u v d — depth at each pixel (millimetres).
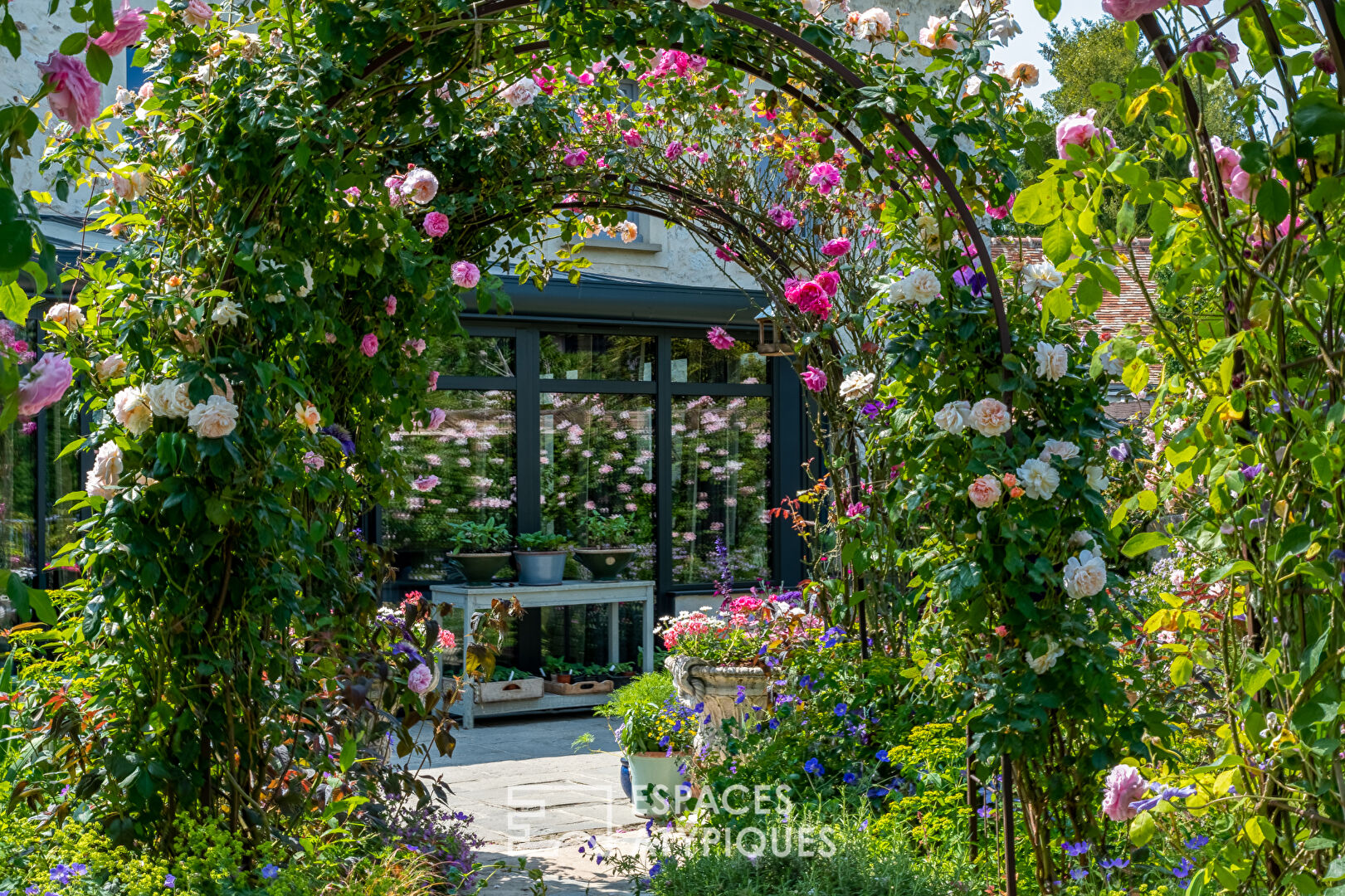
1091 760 3412
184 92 3342
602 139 5219
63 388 1887
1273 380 2127
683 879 3639
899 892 3414
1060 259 2270
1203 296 2506
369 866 3441
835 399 5301
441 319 4445
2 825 3037
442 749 4574
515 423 8555
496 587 8109
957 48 3609
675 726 5465
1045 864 3459
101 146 3387
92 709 3234
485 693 7992
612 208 5395
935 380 3627
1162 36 2115
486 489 8500
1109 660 3461
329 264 3977
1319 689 2023
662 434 9023
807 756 4664
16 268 1805
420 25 3418
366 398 4410
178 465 3145
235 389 3301
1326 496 2088
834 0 3924
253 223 3328
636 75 5047
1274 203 1934
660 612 9016
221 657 3252
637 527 8969
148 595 3213
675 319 8914
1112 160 2164
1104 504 3455
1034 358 3543
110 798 3148
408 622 4609
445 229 4543
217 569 3268
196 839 3031
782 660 5180
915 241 3820
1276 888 2199
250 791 3424
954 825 3941
